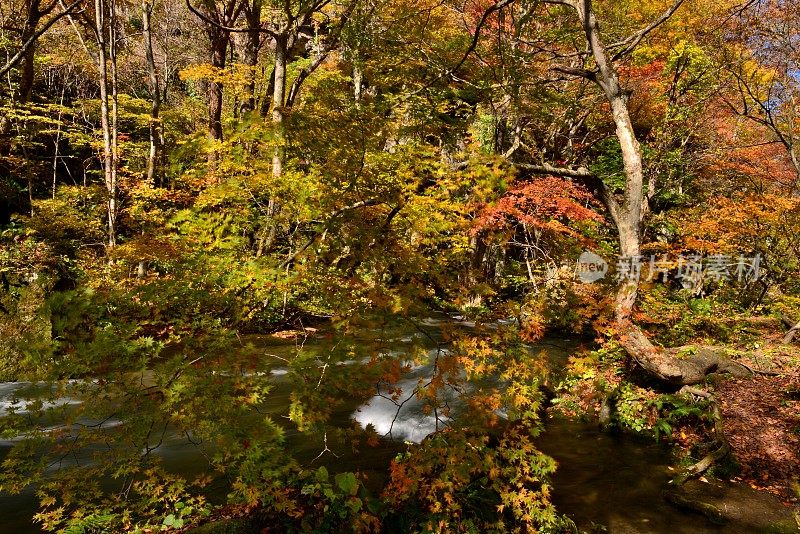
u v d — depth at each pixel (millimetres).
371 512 3580
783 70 9953
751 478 4973
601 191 6117
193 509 3766
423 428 5605
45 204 10758
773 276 11547
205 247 3111
